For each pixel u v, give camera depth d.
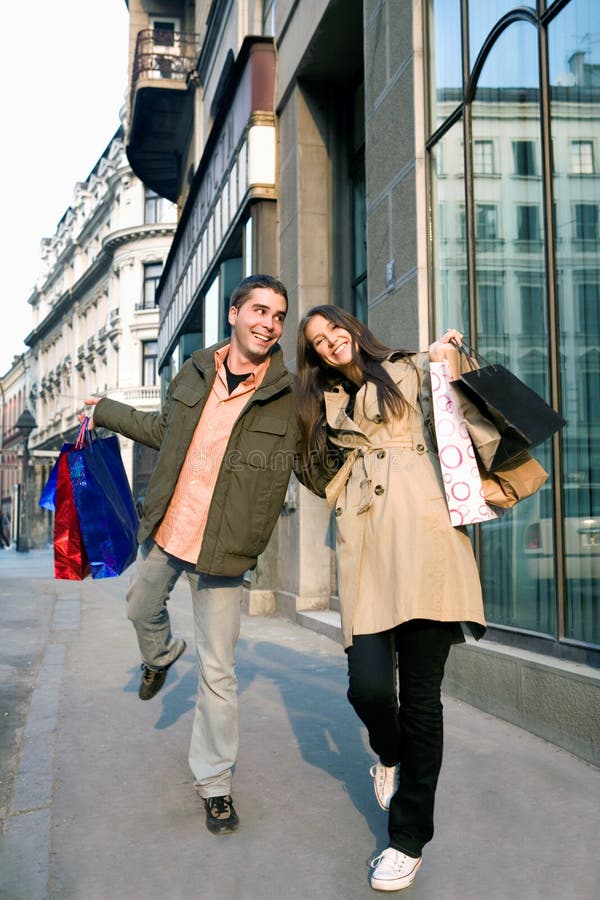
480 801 3.19
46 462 49.06
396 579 2.46
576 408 4.19
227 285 11.88
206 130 16.03
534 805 3.13
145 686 3.57
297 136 9.05
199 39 17.69
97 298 44.47
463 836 2.86
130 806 3.21
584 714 3.66
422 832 2.45
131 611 3.28
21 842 2.87
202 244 13.79
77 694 5.14
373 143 6.78
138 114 18.33
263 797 3.29
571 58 4.26
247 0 12.10
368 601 2.54
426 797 2.45
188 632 7.88
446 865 2.63
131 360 39.22
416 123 5.93
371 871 2.54
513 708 4.27
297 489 8.67
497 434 2.36
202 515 3.05
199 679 3.11
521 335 4.75
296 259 8.99
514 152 4.83
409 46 6.05
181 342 17.05
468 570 2.50
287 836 2.89
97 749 3.96
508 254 4.90
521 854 2.70
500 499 2.51
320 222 9.00
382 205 6.55
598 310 4.01
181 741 4.09
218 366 3.15
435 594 2.42
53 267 54.62
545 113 4.47
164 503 3.05
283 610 9.03
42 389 57.59
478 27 5.23
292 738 4.11
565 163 4.32
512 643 4.64
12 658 6.59
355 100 8.83
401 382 2.68
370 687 2.44
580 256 4.19
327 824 2.99
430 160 5.88
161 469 3.07
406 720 2.48
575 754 3.72
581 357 4.16
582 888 2.45
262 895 2.44
